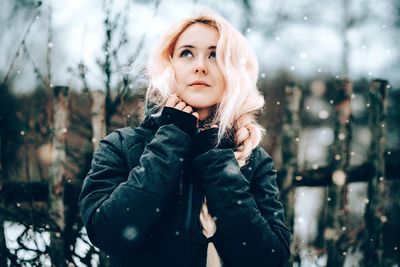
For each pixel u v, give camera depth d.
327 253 3.56
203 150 1.49
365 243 3.71
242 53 1.57
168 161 1.38
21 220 2.88
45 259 2.85
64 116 3.13
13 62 3.16
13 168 3.34
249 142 1.54
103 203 1.37
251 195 1.45
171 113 1.46
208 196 1.42
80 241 3.05
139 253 1.42
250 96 1.60
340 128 3.73
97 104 3.16
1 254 2.76
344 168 3.68
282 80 4.25
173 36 1.57
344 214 3.62
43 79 3.20
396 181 4.29
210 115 1.59
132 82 3.03
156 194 1.34
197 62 1.51
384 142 3.90
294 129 3.66
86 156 3.26
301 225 3.73
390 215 4.24
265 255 1.41
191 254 1.43
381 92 3.97
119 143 1.54
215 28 1.56
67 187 3.11
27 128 3.26
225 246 1.42
